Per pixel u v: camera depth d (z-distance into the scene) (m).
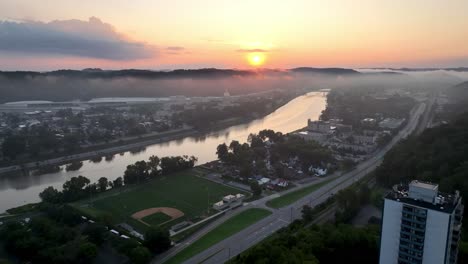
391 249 183.25
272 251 199.25
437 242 168.50
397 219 179.12
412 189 179.25
